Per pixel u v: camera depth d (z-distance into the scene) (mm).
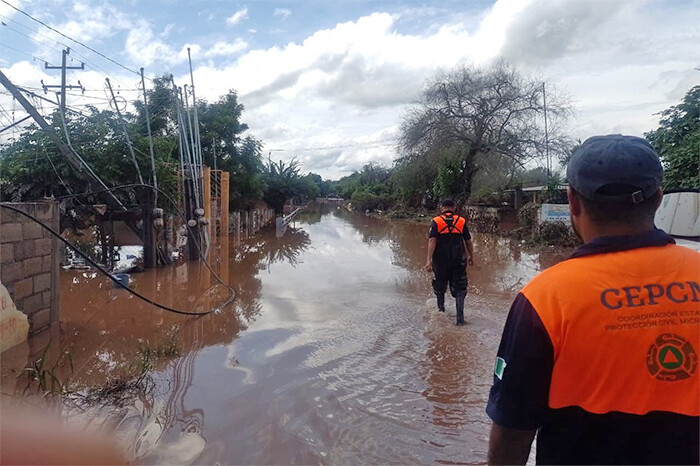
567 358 1287
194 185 14203
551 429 1359
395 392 4281
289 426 3609
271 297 8453
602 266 1332
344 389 4332
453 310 7336
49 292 6090
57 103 10977
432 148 28125
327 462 3154
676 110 14734
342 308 7566
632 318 1264
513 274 10891
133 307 7562
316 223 34812
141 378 4457
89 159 12148
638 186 1348
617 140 1431
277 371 4758
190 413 3805
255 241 20219
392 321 6719
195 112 16625
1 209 5137
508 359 1382
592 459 1296
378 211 50906
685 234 7273
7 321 5199
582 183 1410
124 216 11758
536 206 18609
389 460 3197
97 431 3377
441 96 28094
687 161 13297
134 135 13047
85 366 4883
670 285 1296
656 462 1243
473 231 25484
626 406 1254
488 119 27500
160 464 3068
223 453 3229
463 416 3836
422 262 13258
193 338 5898
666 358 1243
